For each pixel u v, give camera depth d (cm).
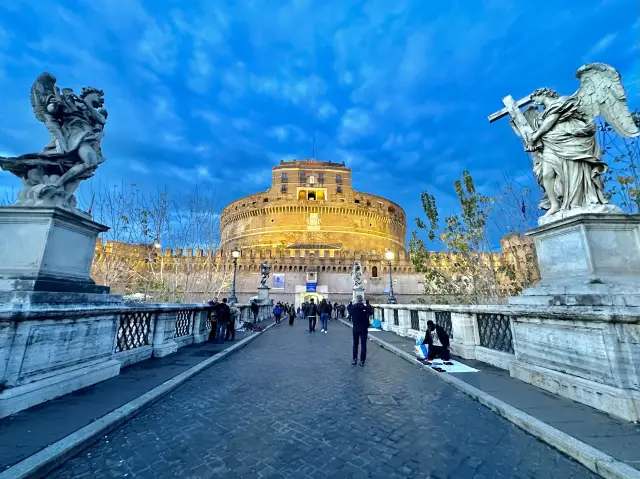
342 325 2455
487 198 1442
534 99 541
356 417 395
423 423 374
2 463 248
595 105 470
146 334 754
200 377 599
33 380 394
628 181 768
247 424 371
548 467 270
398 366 736
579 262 454
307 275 4872
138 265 2083
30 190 479
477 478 255
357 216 6731
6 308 360
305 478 255
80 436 302
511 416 368
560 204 502
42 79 501
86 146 528
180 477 255
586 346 395
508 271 1420
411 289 5012
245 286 4694
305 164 7194
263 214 6638
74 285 485
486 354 668
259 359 826
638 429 312
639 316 338
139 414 393
